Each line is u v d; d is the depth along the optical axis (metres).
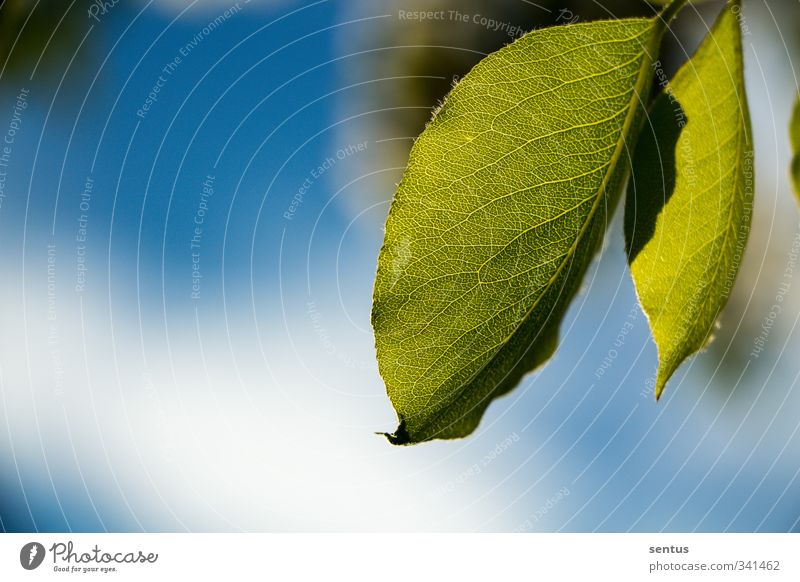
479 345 0.33
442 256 0.33
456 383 0.33
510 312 0.33
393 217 0.33
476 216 0.33
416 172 0.33
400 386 0.33
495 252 0.33
